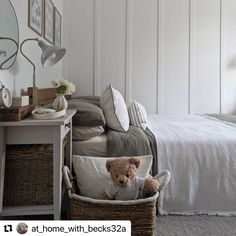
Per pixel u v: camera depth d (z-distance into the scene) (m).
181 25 3.90
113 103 2.11
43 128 1.43
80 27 3.79
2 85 1.58
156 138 1.99
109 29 3.82
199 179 1.93
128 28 3.83
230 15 3.96
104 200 1.50
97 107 2.09
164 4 3.86
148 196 1.60
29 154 1.50
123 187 1.56
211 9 3.93
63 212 1.73
